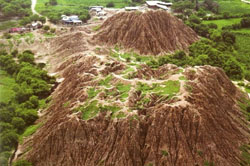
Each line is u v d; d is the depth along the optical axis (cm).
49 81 12106
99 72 10300
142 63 11894
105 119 7900
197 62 12825
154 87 8912
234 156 7750
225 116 8650
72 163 7531
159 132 7581
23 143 8669
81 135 7756
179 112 7756
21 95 10731
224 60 13662
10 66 13150
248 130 8825
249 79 12838
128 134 7512
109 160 7344
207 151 7450
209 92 8881
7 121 9419
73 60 13000
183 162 7200
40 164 7788
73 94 9431
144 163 7325
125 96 8500
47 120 9231
